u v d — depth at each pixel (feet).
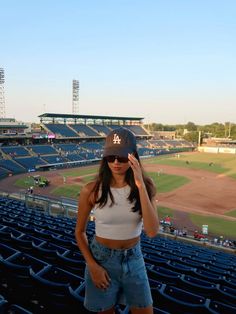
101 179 11.78
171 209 166.20
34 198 128.06
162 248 63.46
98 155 363.97
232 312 23.36
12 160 286.66
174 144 504.43
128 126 501.15
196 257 60.54
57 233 51.70
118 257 12.12
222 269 50.19
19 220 63.52
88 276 12.83
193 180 250.16
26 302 20.70
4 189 202.28
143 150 428.97
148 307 12.66
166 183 236.43
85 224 12.89
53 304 19.35
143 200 11.26
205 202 183.11
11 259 25.27
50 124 390.21
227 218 151.12
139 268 12.51
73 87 468.34
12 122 345.31
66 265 28.78
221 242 108.88
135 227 12.10
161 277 32.30
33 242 33.55
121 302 13.32
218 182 243.81
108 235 12.02
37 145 341.62
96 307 12.69
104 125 463.42
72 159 330.95
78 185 217.97
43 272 22.47
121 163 11.23
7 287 21.76
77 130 406.82
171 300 22.77
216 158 389.60
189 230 131.54
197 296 24.32
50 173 271.28
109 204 11.66
